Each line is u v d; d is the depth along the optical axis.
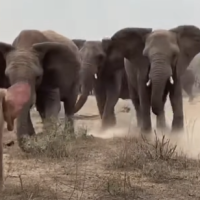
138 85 16.78
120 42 17.06
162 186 8.91
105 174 9.82
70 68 15.31
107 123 20.27
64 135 13.52
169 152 11.17
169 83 15.85
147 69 16.47
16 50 14.16
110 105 20.62
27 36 14.78
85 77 20.80
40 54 14.37
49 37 15.87
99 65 20.97
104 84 21.30
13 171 10.21
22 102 7.38
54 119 14.29
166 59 15.33
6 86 14.54
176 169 10.20
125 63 18.97
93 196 8.27
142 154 10.99
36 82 13.95
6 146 13.95
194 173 9.86
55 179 9.41
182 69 16.11
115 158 11.12
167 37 15.95
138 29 16.88
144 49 16.06
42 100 16.06
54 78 15.16
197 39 16.30
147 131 16.05
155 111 15.12
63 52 14.96
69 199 8.09
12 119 7.50
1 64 14.32
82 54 21.30
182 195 8.38
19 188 8.57
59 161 11.27
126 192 8.45
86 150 12.77
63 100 16.70
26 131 12.98
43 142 12.34
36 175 9.83
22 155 12.02
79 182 9.14
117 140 14.48
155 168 9.96
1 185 8.23
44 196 8.23
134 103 19.27
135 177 9.55
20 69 13.45
